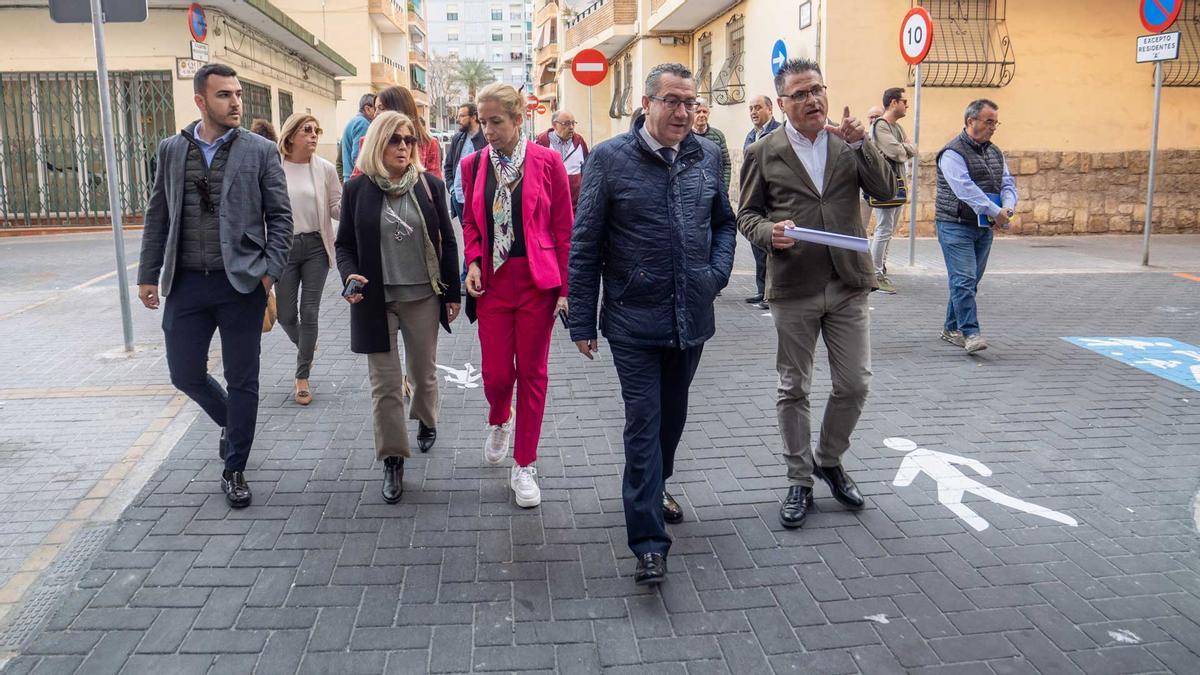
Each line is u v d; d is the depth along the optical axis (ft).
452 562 12.57
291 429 18.06
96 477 15.46
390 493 14.55
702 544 13.10
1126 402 19.67
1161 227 51.67
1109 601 11.44
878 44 48.01
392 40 172.65
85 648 10.44
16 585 11.87
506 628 10.91
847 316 13.53
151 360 23.07
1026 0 48.65
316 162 19.63
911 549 12.89
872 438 17.46
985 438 17.43
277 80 73.05
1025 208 50.62
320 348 24.80
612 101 105.19
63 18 23.47
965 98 49.01
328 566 12.42
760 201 13.73
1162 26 36.76
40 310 29.48
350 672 10.00
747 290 34.04
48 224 56.80
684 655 10.36
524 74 389.39
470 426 18.44
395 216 14.38
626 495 11.95
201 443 17.11
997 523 13.73
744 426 18.25
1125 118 50.42
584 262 12.23
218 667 10.07
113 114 57.88
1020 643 10.53
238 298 14.06
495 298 14.34
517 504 14.46
